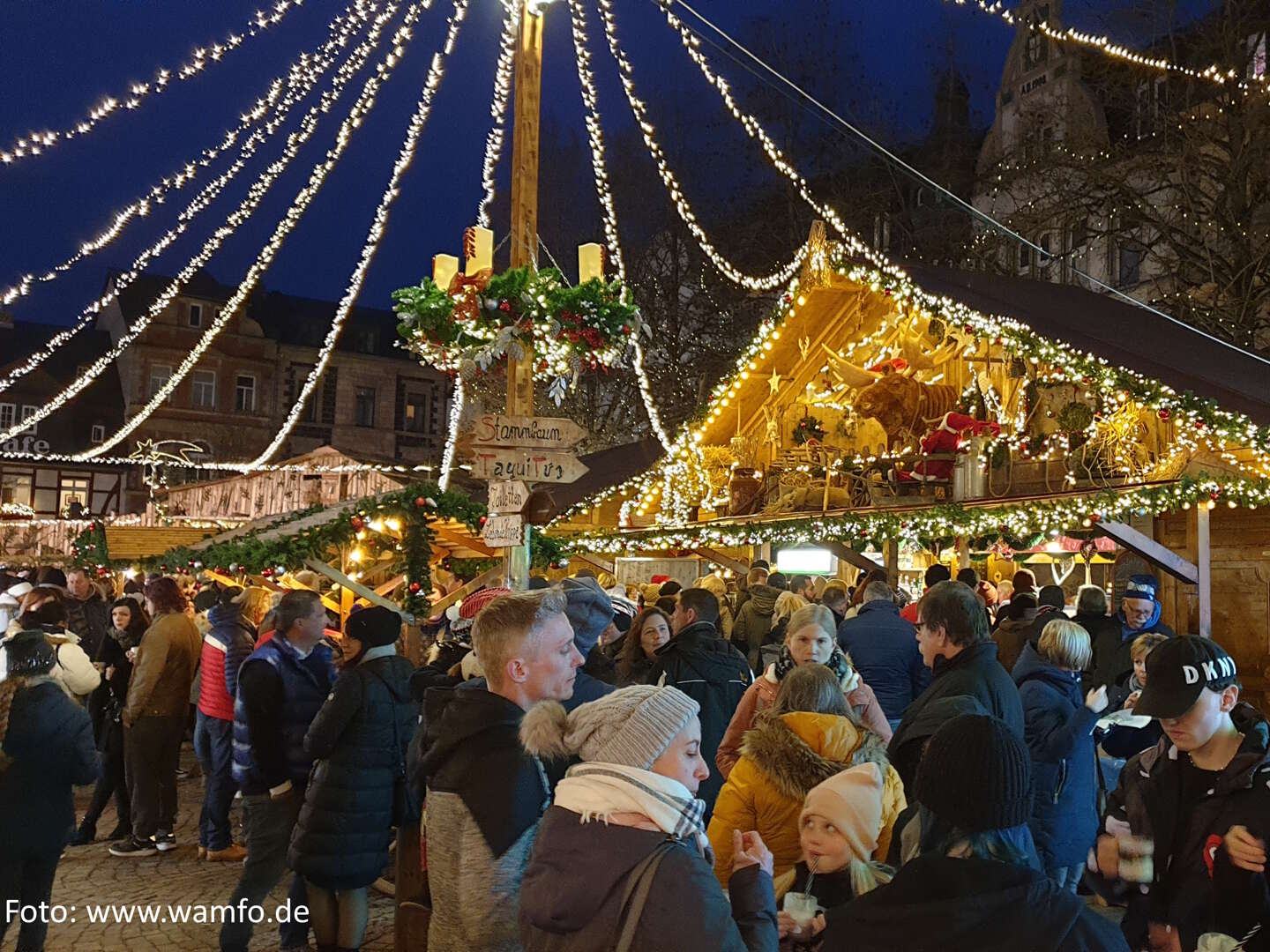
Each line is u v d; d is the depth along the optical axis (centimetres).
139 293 4931
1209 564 1133
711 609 591
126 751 830
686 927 243
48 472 4659
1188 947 312
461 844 334
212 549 918
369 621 530
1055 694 539
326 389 5266
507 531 738
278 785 573
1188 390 1169
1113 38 2605
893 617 739
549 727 297
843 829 322
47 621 691
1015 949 219
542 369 811
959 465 1465
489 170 1120
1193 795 323
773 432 1944
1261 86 2238
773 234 3184
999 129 3331
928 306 1545
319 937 521
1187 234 2448
